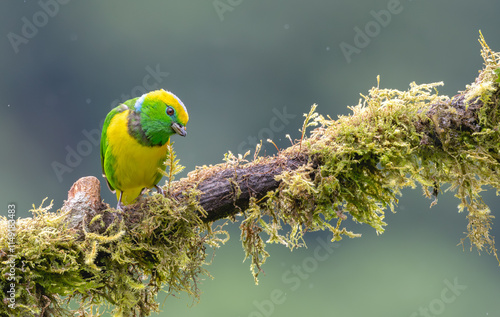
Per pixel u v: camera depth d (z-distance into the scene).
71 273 5.49
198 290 6.32
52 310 5.54
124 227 5.87
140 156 7.34
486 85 5.97
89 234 5.61
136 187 7.78
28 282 5.30
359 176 6.24
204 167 6.45
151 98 7.31
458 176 6.34
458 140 6.23
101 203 5.96
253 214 6.11
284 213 6.28
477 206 6.46
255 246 6.32
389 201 6.34
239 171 6.29
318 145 6.30
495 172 6.24
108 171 7.59
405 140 6.28
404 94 6.35
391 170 6.23
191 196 6.11
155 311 6.41
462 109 6.19
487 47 6.30
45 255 5.43
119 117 7.35
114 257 5.72
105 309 6.16
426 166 6.41
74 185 6.00
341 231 6.30
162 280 6.30
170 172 6.20
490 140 6.15
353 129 6.25
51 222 5.55
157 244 6.03
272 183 6.25
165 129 7.29
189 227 6.11
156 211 5.98
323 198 6.16
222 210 6.28
